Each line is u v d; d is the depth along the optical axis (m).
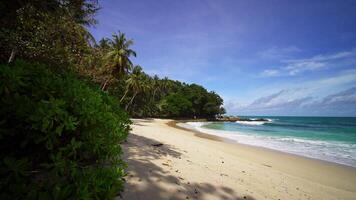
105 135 2.76
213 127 42.19
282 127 47.81
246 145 16.38
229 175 6.46
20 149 1.95
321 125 60.75
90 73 12.66
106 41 25.83
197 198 4.18
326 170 9.94
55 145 2.14
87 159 2.65
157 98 74.94
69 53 8.95
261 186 6.07
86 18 8.59
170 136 15.54
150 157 6.40
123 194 3.49
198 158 8.16
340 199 6.21
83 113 2.31
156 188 4.09
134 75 38.66
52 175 1.80
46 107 1.85
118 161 2.89
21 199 1.52
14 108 1.77
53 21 6.79
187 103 72.19
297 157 12.66
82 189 1.71
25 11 5.34
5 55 6.22
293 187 6.65
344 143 19.62
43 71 2.63
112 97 5.03
